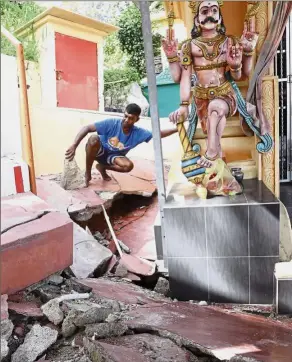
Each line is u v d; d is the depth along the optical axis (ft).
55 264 12.62
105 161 17.97
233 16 16.83
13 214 13.03
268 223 14.21
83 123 17.78
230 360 8.65
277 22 15.07
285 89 24.31
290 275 13.87
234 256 14.52
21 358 9.07
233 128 17.85
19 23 17.57
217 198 15.06
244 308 14.61
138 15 18.67
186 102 15.26
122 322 10.41
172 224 14.52
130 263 16.76
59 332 9.97
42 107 17.07
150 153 18.56
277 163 17.24
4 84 14.43
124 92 19.31
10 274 11.03
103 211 17.48
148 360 8.50
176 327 10.40
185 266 14.79
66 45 17.66
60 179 17.40
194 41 14.87
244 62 15.05
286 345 9.87
